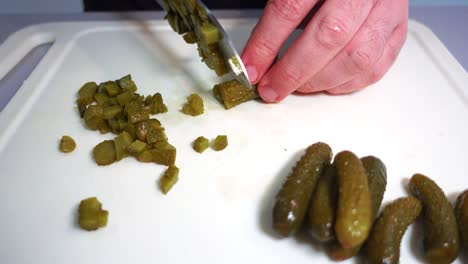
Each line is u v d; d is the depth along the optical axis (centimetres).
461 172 32
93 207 27
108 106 34
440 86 39
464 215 25
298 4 30
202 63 40
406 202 26
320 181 26
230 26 45
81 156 31
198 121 35
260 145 33
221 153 32
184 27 34
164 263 26
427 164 32
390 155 33
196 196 29
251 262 26
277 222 25
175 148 32
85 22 45
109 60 40
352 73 34
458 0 58
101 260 26
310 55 31
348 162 25
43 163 31
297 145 33
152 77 39
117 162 31
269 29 31
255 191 30
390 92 38
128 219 28
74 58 40
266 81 35
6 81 40
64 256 26
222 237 27
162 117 35
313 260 26
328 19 30
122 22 45
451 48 47
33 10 68
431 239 25
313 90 36
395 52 37
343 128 35
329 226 24
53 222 27
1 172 30
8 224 27
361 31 33
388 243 24
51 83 37
